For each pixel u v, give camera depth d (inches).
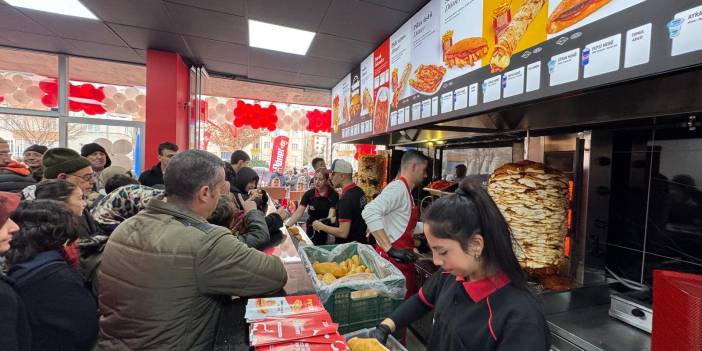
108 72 160.4
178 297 33.3
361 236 98.7
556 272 57.4
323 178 123.3
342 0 83.6
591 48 40.7
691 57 30.1
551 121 60.6
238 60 134.2
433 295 38.1
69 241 39.1
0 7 97.8
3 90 140.1
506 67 55.5
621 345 40.6
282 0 85.1
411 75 88.6
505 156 80.9
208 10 93.2
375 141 134.2
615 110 47.9
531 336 25.0
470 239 27.0
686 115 45.7
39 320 34.0
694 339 28.0
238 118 203.9
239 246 37.1
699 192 46.2
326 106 241.8
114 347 34.2
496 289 28.0
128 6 93.4
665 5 32.4
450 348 30.0
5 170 84.1
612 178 57.0
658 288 32.6
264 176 265.3
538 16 49.0
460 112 68.0
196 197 37.7
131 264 33.8
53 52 138.2
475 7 63.5
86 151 103.3
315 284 48.2
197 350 34.7
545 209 48.4
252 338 30.3
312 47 115.5
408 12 87.6
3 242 29.4
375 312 49.1
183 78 138.3
